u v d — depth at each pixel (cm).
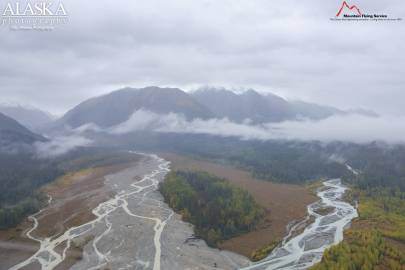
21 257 13900
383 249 12619
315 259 13550
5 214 17112
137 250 14288
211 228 16538
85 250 14400
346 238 15175
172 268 12925
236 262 13762
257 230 16912
